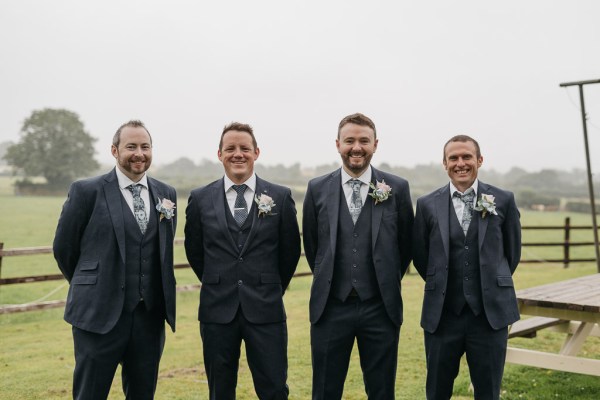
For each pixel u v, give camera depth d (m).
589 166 8.46
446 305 3.40
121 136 3.29
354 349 5.82
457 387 4.53
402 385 4.62
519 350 4.35
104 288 3.17
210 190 3.60
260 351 3.41
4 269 14.28
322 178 3.66
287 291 10.08
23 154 74.19
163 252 3.31
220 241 3.46
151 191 3.39
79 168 76.38
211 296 3.45
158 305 3.34
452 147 3.47
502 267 3.40
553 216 44.03
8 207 40.19
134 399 3.30
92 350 3.14
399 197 3.54
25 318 8.00
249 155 3.49
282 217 3.59
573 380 4.82
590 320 4.14
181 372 5.06
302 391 4.51
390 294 3.37
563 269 12.57
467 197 3.49
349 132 3.41
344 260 3.40
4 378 4.86
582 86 8.42
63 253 3.29
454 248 3.41
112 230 3.23
